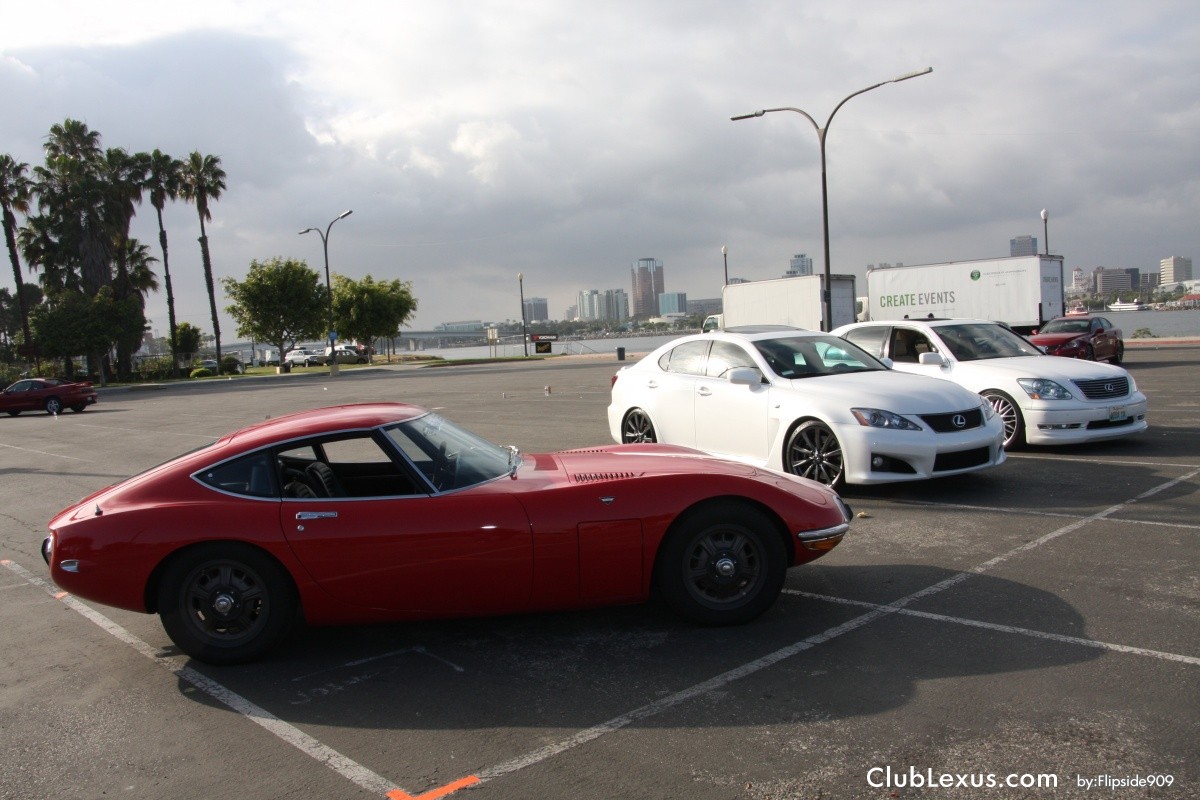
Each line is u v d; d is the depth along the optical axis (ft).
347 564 13.98
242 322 196.95
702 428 28.17
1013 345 34.30
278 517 14.12
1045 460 29.63
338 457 15.99
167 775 11.01
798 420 25.16
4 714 13.32
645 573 14.49
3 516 31.73
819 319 103.86
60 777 11.10
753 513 14.71
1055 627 14.17
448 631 15.79
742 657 13.70
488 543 13.99
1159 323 187.32
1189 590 15.62
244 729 12.26
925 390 24.80
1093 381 30.35
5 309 313.32
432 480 14.65
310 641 15.70
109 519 14.24
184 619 14.32
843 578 17.58
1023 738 10.59
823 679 12.67
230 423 67.31
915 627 14.57
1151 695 11.53
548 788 10.07
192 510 14.20
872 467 23.62
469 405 68.85
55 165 174.09
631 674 13.32
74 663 15.51
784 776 10.03
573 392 77.20
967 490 25.38
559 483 14.73
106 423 77.05
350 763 11.03
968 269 98.02
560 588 14.32
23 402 98.99
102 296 172.45
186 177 194.80
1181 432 34.35
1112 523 20.75
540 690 12.93
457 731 11.74
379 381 124.88
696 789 9.85
